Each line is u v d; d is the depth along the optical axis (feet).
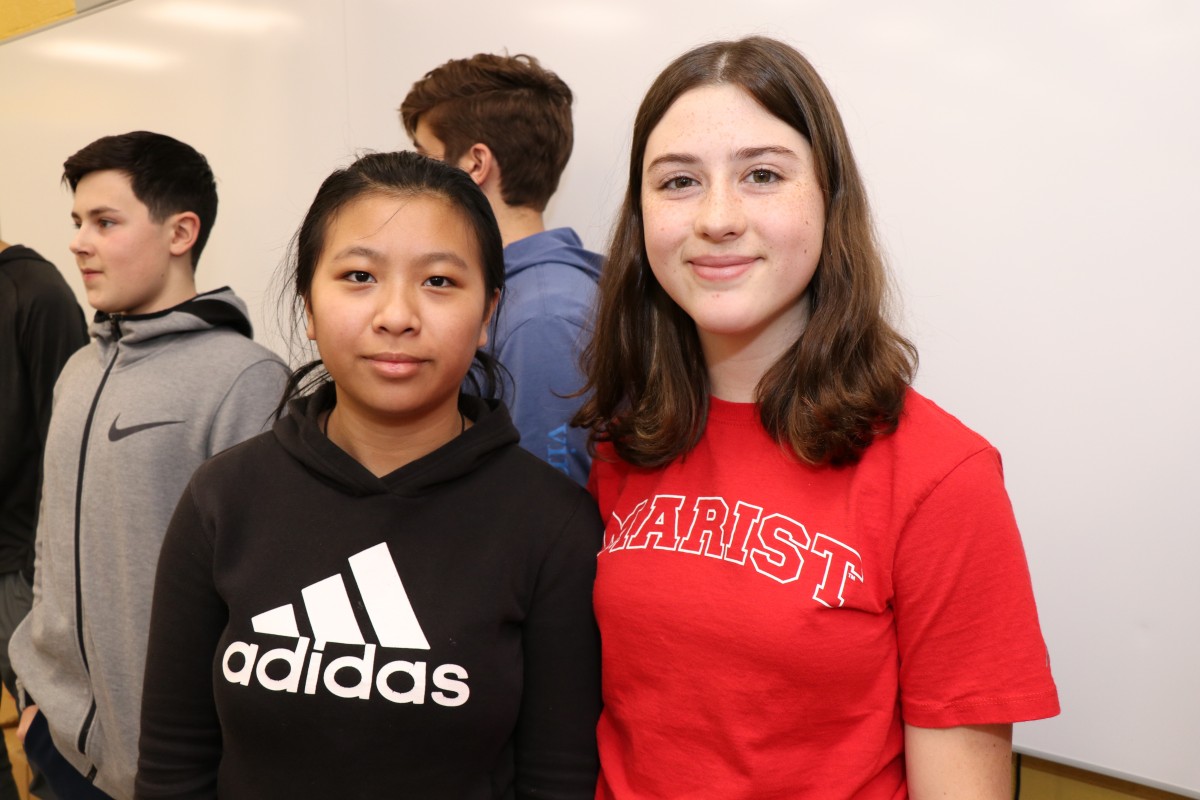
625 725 2.80
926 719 2.53
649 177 2.79
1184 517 3.73
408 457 3.00
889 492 2.58
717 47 2.80
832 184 2.76
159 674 2.97
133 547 4.26
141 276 4.72
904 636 2.57
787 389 2.78
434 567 2.82
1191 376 3.67
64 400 4.73
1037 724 4.21
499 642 2.81
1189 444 3.70
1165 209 3.69
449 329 2.82
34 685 4.69
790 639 2.51
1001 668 2.45
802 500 2.67
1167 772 3.85
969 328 4.21
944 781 2.54
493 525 2.91
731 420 2.91
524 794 2.94
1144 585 3.85
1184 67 3.61
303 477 2.95
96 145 4.74
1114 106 3.77
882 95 4.35
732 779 2.60
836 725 2.58
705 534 2.73
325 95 6.61
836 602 2.51
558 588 2.92
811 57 4.54
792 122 2.67
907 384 2.77
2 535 6.21
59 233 8.68
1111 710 3.97
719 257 2.64
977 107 4.10
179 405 4.36
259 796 2.76
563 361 4.03
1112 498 3.90
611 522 3.03
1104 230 3.83
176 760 2.97
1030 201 4.00
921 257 4.32
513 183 4.76
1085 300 3.90
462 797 2.76
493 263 3.09
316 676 2.69
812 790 2.58
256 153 7.09
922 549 2.50
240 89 7.10
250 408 4.42
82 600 4.39
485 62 4.76
